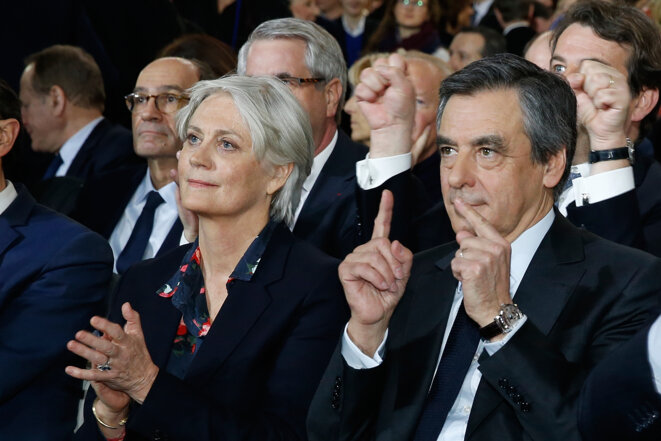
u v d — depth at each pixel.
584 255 3.27
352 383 3.25
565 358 3.03
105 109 8.03
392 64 4.21
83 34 7.91
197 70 5.69
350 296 3.21
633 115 4.36
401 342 3.43
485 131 3.18
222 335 3.55
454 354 3.29
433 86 5.42
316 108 4.92
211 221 3.66
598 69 3.94
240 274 3.64
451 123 3.25
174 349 3.65
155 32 8.20
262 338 3.54
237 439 3.37
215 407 3.38
